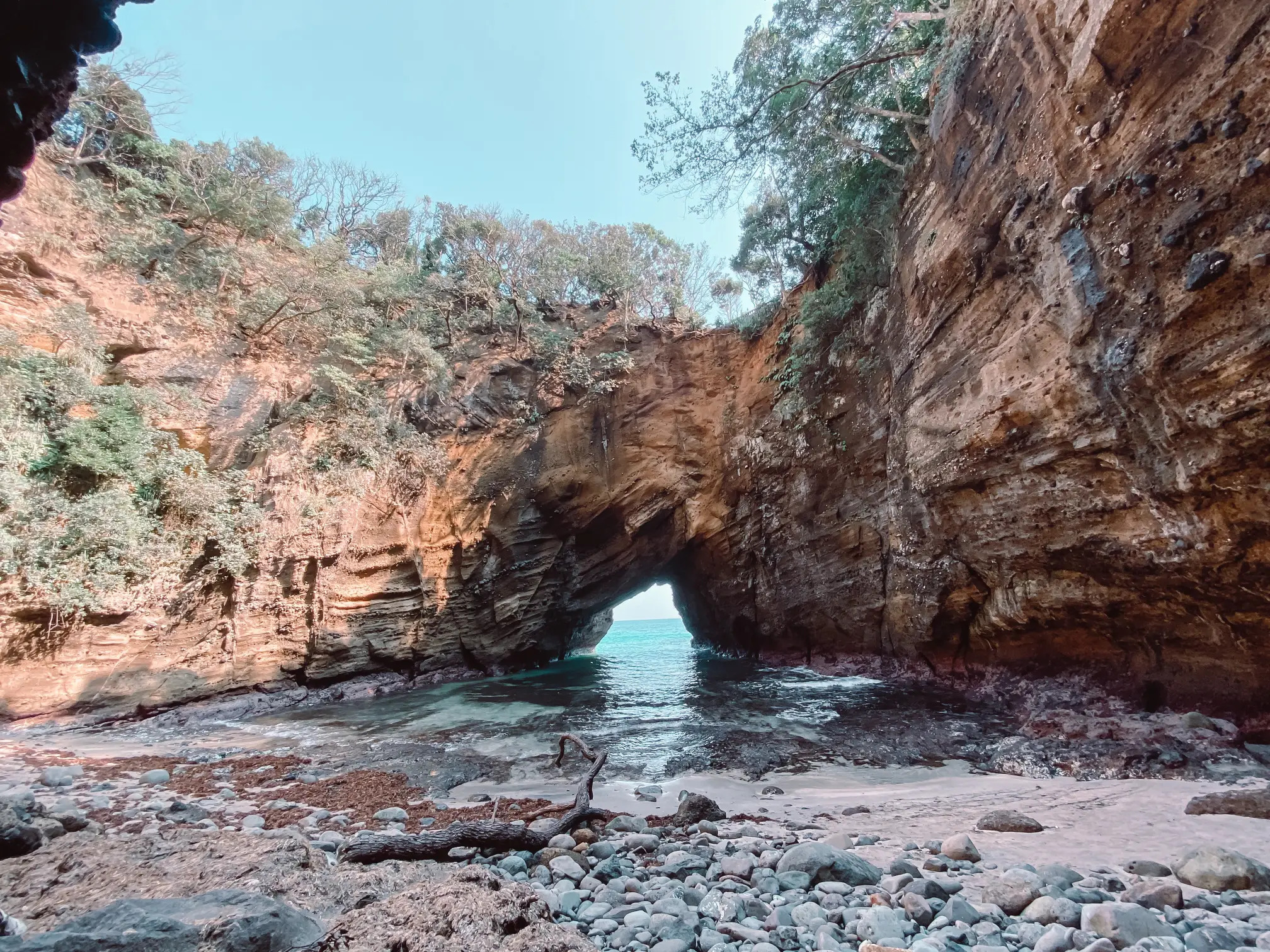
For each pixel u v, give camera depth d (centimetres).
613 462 1980
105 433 1102
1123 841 375
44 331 1117
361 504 1532
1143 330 554
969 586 1008
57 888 261
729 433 1928
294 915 212
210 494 1253
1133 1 514
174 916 202
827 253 1537
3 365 970
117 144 1572
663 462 1997
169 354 1355
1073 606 794
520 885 237
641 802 562
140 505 1173
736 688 1292
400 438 1656
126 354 1307
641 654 2525
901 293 1105
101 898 245
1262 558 536
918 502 1086
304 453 1479
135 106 1584
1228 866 294
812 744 773
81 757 775
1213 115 473
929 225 973
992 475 834
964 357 872
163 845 323
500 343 2072
